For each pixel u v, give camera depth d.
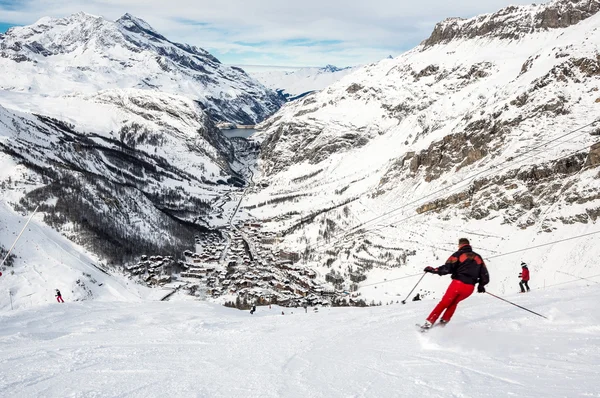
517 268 135.12
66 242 161.62
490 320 17.98
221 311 41.34
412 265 157.38
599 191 143.38
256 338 20.73
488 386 10.32
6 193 176.50
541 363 11.88
